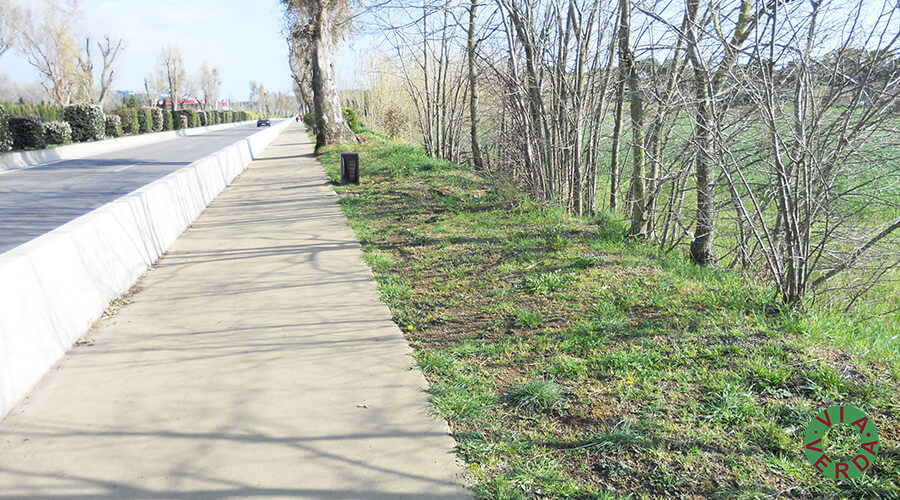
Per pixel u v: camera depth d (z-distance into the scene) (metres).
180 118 66.31
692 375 4.15
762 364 4.16
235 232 9.78
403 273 7.26
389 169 16.92
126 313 5.84
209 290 6.57
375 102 40.12
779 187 5.55
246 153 22.98
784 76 5.91
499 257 7.63
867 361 4.29
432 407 3.87
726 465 3.15
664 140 8.06
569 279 6.41
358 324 5.47
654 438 3.41
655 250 8.05
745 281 6.38
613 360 4.38
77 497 3.02
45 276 4.74
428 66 24.25
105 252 6.16
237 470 3.23
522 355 4.67
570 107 11.12
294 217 11.14
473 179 14.45
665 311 5.37
